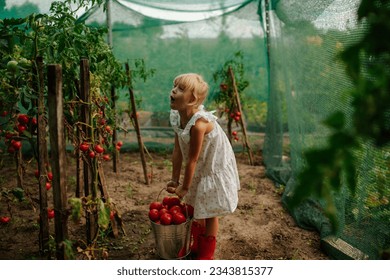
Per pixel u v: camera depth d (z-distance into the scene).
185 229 2.61
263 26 5.32
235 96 5.32
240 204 3.88
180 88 2.45
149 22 5.34
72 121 2.88
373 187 2.48
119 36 5.57
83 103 2.62
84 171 2.79
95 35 3.28
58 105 2.03
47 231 2.60
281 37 4.24
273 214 3.66
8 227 3.25
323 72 3.04
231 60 5.57
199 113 2.41
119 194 4.10
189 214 2.68
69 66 2.90
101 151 2.70
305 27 3.40
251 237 3.22
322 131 3.12
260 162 5.37
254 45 6.16
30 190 4.10
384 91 0.80
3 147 5.00
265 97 6.58
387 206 2.42
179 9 4.98
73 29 2.93
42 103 2.46
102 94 3.72
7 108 2.87
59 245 2.21
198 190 2.55
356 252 2.72
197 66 5.90
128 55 5.68
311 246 3.08
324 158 0.80
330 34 2.87
